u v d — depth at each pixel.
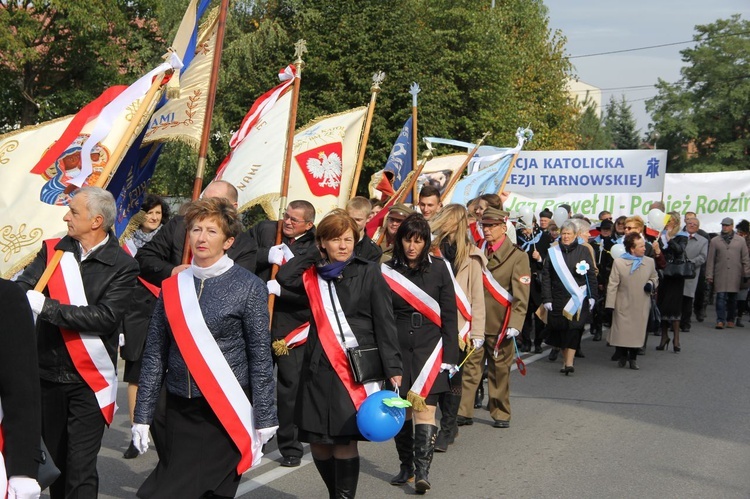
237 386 4.31
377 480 6.53
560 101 39.97
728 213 20.20
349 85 25.62
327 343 5.11
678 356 12.62
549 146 38.78
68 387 4.79
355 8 25.17
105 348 4.84
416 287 6.05
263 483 6.32
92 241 4.90
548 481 6.44
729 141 66.19
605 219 14.45
